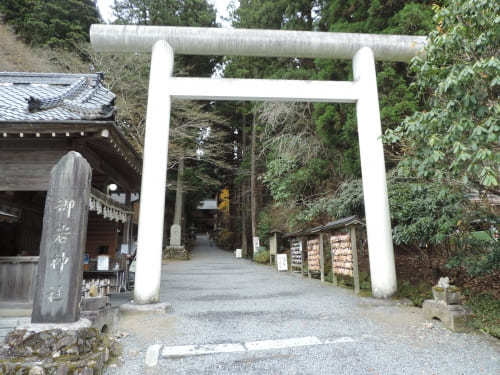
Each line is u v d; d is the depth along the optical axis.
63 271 3.32
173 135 17.86
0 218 5.98
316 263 9.90
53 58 15.93
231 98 6.86
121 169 7.43
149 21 18.61
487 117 3.98
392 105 8.05
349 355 3.67
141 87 16.17
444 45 4.31
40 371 2.76
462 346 3.87
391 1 8.55
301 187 12.53
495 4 3.82
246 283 9.36
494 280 6.15
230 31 6.86
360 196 8.48
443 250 7.17
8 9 17.39
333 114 9.73
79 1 18.47
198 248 28.80
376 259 6.25
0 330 4.17
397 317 5.07
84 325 3.22
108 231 8.23
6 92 6.78
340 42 6.98
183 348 3.91
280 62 14.54
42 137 5.07
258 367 3.40
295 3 12.95
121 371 3.33
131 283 9.29
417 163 4.68
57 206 3.46
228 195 31.31
